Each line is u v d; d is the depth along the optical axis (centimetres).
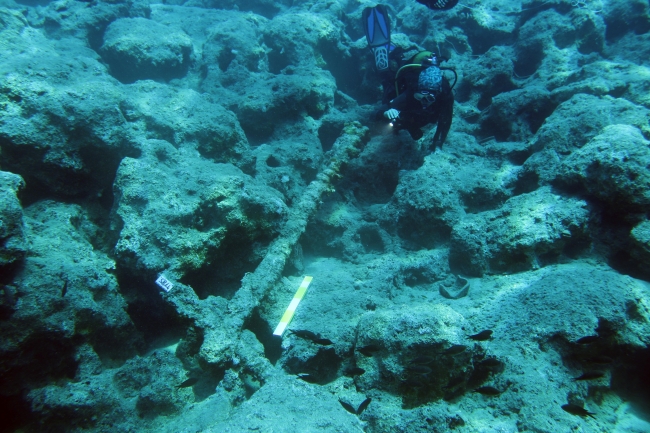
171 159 401
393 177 532
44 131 353
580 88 504
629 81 503
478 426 237
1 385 252
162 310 362
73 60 447
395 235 463
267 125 580
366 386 270
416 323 259
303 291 384
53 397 262
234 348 313
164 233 336
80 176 385
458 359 253
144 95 467
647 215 338
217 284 403
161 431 283
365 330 282
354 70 753
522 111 541
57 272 281
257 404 245
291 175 518
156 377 309
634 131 367
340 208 520
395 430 241
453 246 407
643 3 681
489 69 640
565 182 384
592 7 705
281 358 321
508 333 294
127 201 343
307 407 239
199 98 486
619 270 347
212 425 258
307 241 508
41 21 674
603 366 277
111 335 318
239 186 382
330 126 606
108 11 704
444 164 481
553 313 286
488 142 550
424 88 428
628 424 265
